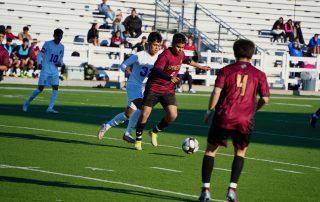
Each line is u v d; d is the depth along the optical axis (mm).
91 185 23203
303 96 83312
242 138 20938
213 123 21078
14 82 75062
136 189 22859
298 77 93625
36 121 42656
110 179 24438
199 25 101500
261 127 46656
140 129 32344
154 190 22812
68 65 83625
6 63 44719
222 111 20906
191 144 30922
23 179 23781
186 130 42156
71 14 92500
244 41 21266
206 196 20766
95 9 94562
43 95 63375
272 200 22094
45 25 90688
